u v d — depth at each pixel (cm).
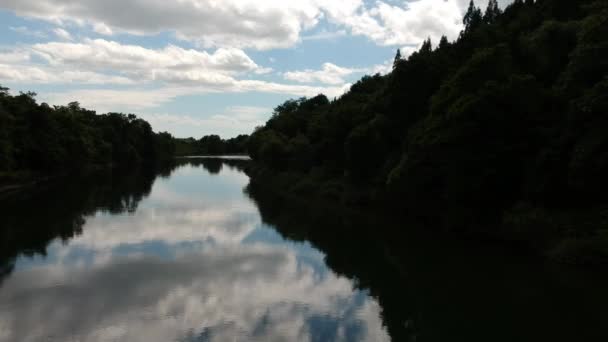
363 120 5597
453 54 5184
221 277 2509
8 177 6306
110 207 4903
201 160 18288
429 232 3603
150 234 3566
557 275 2397
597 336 1744
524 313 1980
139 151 15425
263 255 3008
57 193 6041
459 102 3147
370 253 3061
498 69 3291
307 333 1808
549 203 2828
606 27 2720
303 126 10212
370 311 2050
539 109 2989
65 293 2192
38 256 2852
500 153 2964
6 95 7312
